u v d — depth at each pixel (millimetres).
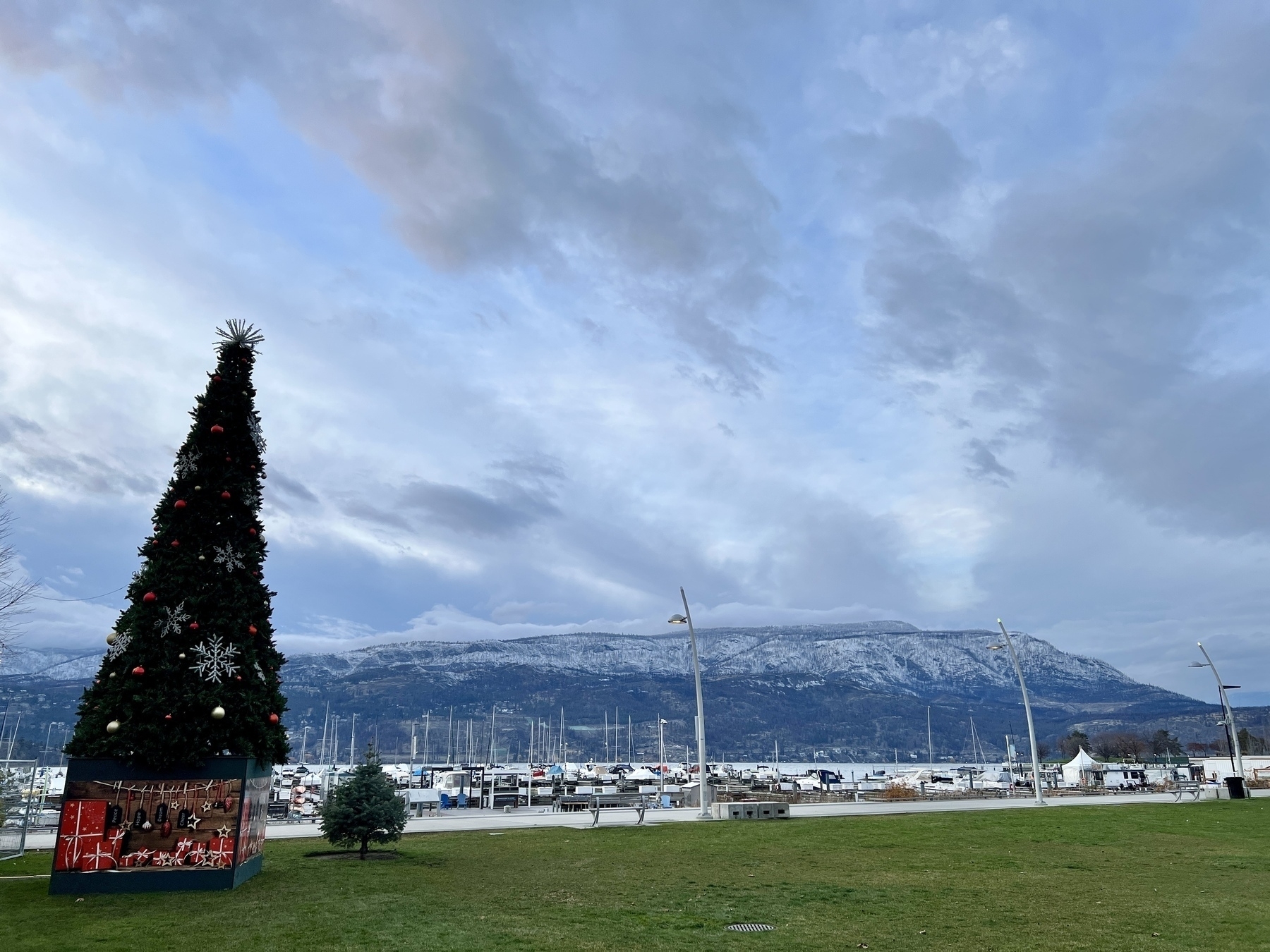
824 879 20891
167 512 20078
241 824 18609
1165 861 24312
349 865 22406
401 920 15062
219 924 14469
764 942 13781
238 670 19344
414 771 130500
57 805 47094
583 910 16484
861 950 13305
